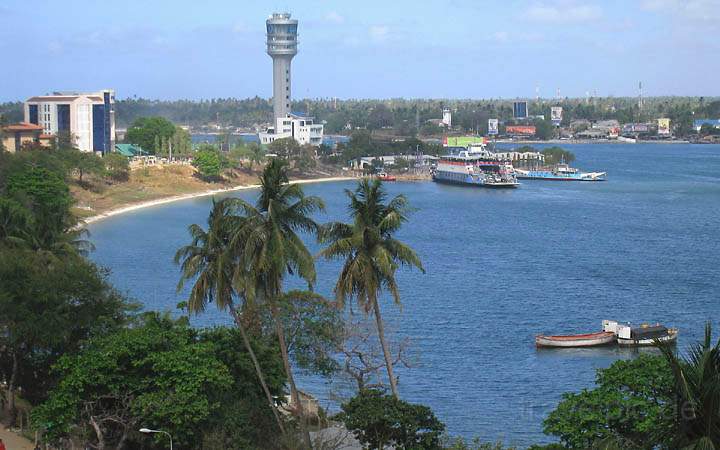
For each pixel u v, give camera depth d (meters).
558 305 189.12
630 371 87.69
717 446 50.47
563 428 85.31
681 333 165.75
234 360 100.12
